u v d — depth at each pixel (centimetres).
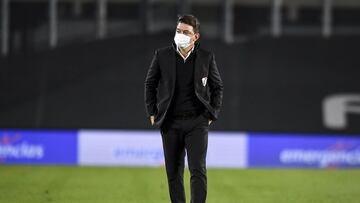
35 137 5000
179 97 2305
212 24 5166
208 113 2339
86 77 5012
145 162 5047
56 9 5038
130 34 5044
